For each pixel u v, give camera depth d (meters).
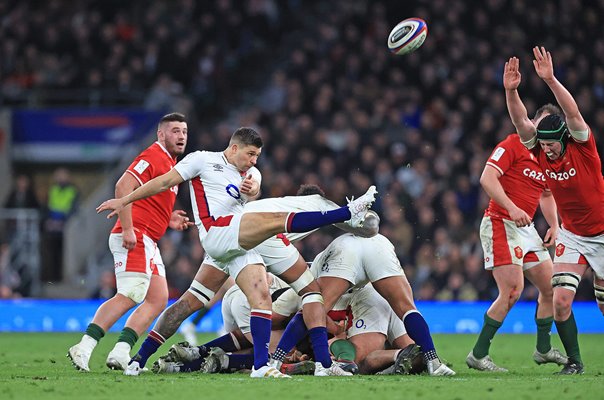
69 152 88.25
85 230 79.69
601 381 28.59
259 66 95.25
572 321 32.53
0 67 90.38
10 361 38.56
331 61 85.75
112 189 82.75
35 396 24.31
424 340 30.75
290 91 84.19
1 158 87.69
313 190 32.97
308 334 31.33
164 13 91.88
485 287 67.38
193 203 30.48
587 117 79.19
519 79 31.52
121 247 33.38
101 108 88.44
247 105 92.12
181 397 23.94
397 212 70.62
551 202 34.75
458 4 88.00
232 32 91.56
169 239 71.44
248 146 30.19
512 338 59.47
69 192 77.94
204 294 32.12
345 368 30.58
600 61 84.38
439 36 85.19
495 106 80.38
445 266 67.75
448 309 65.50
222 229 29.30
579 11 87.19
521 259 33.91
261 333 29.22
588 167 31.38
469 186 74.31
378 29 87.44
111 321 33.00
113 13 93.12
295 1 98.50
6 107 89.62
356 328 32.22
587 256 32.31
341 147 79.25
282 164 76.19
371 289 32.56
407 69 84.50
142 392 24.98
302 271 30.52
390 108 81.88
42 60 90.00
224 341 32.62
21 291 75.44
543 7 87.69
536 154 32.12
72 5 93.00
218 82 88.81
